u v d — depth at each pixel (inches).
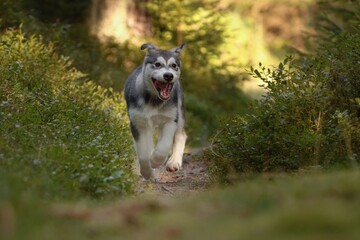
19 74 617.9
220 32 1160.8
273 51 1567.4
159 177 562.3
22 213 249.8
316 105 469.7
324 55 523.8
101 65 938.1
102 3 1109.1
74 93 645.3
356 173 311.9
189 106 1043.3
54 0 1098.1
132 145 588.1
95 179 371.2
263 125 473.1
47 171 362.9
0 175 309.3
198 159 639.1
